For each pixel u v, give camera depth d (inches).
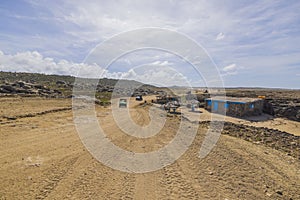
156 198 191.6
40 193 191.2
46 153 306.2
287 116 1412.4
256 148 401.7
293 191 224.2
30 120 593.6
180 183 223.1
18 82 1533.0
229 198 195.3
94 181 221.5
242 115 1236.5
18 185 204.5
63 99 1174.3
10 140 373.1
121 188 208.7
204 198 193.5
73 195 190.7
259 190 216.7
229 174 251.0
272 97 1796.3
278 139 531.2
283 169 292.7
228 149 362.3
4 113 661.9
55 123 572.4
